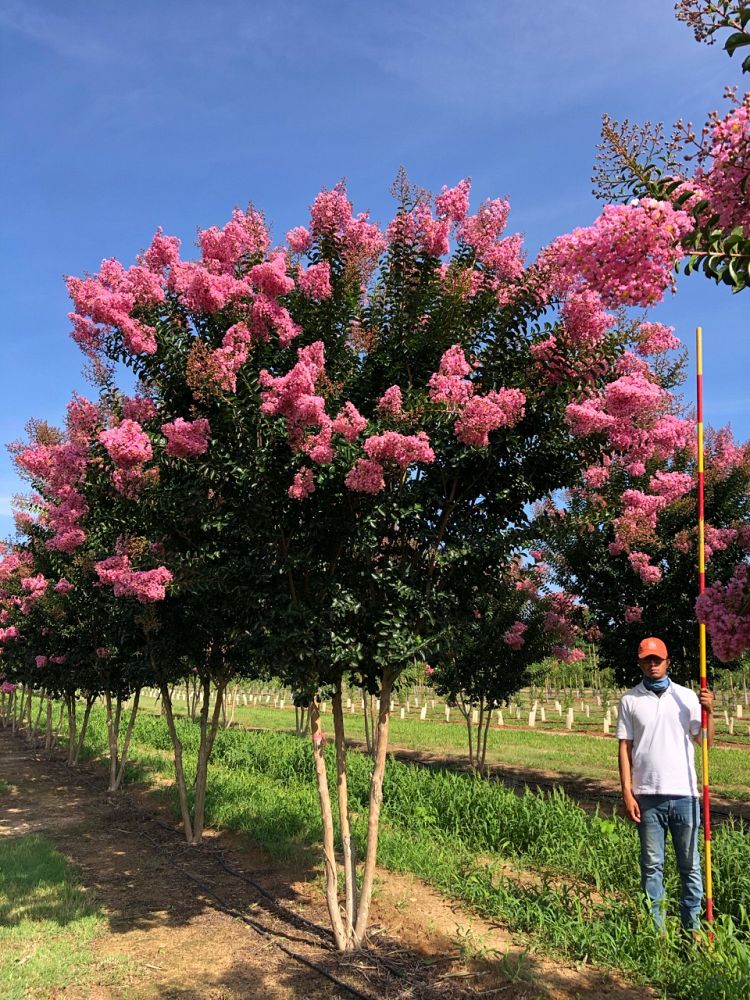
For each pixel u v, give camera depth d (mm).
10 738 20766
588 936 4422
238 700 41125
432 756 16188
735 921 4805
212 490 5055
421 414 4137
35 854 6973
